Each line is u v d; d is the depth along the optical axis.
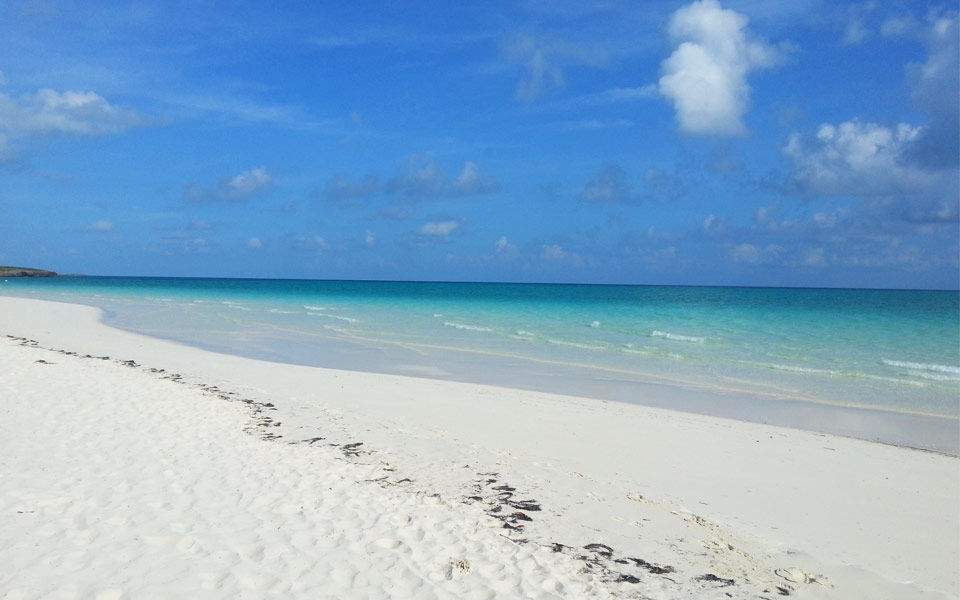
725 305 59.19
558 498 7.77
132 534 5.67
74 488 6.73
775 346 25.94
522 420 12.32
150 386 13.01
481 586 5.27
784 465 9.88
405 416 12.23
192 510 6.35
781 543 6.88
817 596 5.71
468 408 13.25
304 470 7.96
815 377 18.78
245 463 8.09
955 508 8.17
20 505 6.11
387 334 29.80
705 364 21.05
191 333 28.56
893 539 7.14
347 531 6.14
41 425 9.16
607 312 47.59
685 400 15.36
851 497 8.49
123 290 84.81
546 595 5.22
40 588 4.58
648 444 10.86
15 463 7.37
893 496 8.58
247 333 29.08
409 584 5.19
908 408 14.69
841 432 12.43
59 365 14.75
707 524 7.28
